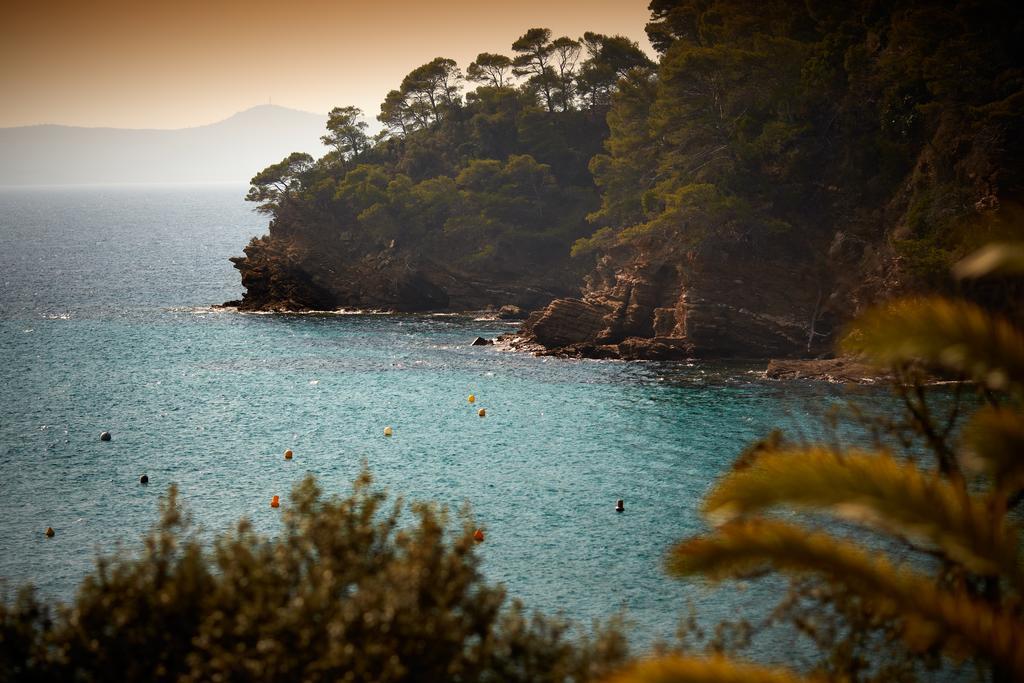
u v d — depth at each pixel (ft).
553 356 350.23
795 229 353.72
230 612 56.85
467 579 59.41
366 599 54.08
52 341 396.16
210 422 257.14
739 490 33.45
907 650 59.67
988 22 327.47
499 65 599.16
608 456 219.20
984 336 29.86
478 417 260.42
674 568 35.01
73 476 207.00
